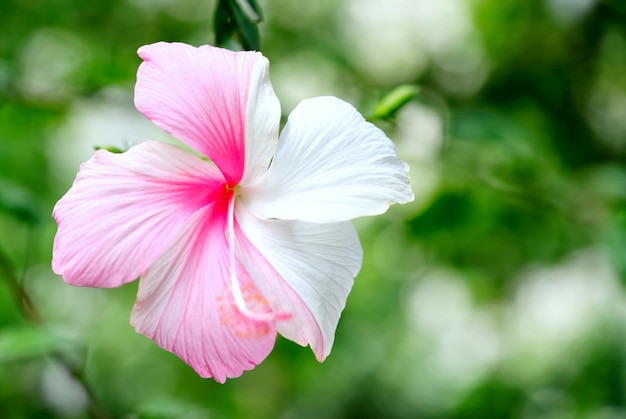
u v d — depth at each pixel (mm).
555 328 1238
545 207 894
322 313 549
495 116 839
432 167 866
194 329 548
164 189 546
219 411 928
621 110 1112
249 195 560
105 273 536
